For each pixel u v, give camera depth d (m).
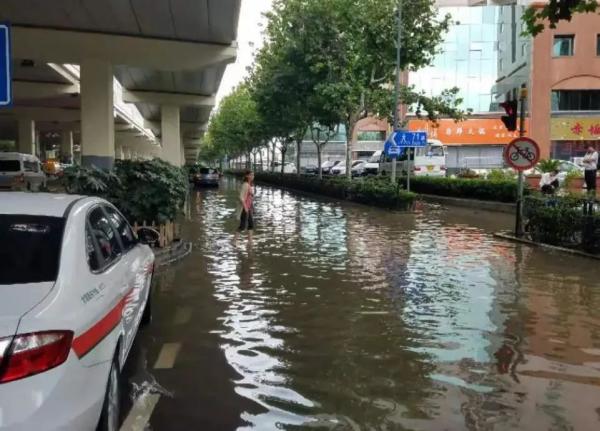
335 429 4.35
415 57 26.53
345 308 7.91
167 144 36.84
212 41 21.08
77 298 3.51
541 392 5.08
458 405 4.80
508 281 9.73
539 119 49.00
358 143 67.06
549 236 13.67
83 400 3.24
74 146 87.62
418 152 36.56
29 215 4.11
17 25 19.42
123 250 5.42
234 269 10.73
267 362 5.79
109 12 18.06
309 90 29.16
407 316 7.52
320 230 17.02
